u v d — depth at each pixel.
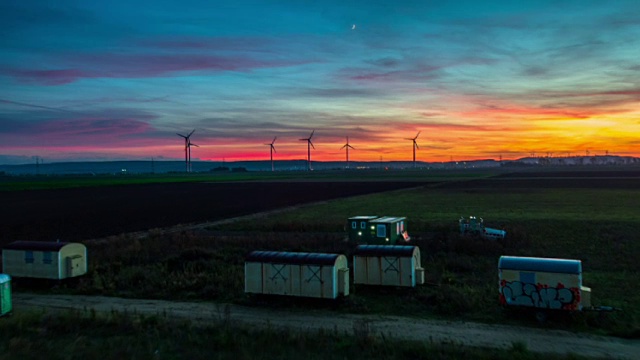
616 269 32.38
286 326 21.02
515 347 17.78
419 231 52.03
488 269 32.56
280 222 59.22
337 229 53.41
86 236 53.47
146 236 51.88
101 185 178.50
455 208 77.94
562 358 16.78
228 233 53.62
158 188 157.62
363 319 22.27
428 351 17.33
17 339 18.23
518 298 22.25
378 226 41.81
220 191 138.75
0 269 33.91
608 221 55.91
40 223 65.62
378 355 17.23
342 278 24.80
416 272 27.31
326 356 17.09
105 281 29.78
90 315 22.45
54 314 22.80
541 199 94.00
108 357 16.89
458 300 24.19
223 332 19.50
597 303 23.92
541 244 41.69
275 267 25.31
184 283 28.95
